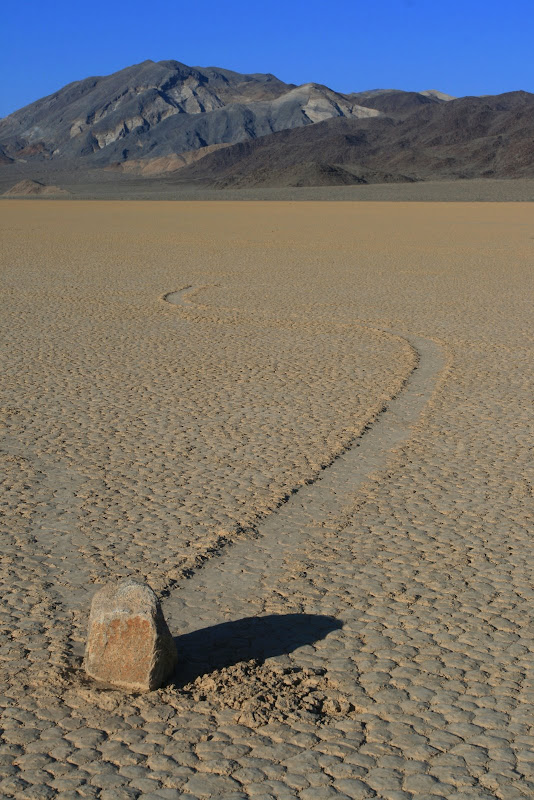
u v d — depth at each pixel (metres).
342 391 10.77
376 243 33.56
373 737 3.97
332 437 8.78
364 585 5.52
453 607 5.25
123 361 12.40
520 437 8.84
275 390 10.80
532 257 28.28
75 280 21.75
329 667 4.55
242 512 6.73
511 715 4.14
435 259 27.56
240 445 8.51
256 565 5.80
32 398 10.25
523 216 53.47
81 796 3.59
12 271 23.66
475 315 16.75
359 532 6.38
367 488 7.32
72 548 6.06
